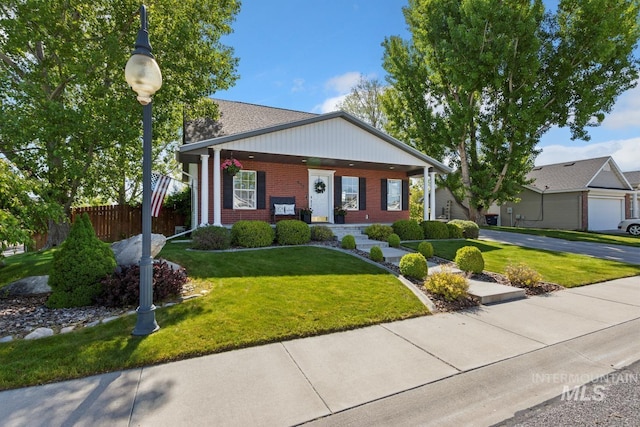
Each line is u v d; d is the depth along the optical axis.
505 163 18.08
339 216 14.20
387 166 14.31
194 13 11.12
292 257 7.80
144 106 4.00
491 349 3.66
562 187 22.33
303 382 2.94
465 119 18.23
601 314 4.93
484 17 16.27
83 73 8.52
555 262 8.99
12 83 8.17
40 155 8.78
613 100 17.14
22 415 2.43
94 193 12.34
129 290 4.68
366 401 2.66
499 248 11.27
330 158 11.90
